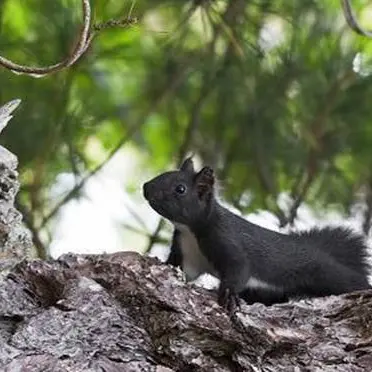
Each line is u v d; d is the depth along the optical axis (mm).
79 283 7293
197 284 8539
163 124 15266
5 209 7039
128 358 6883
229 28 12305
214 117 14141
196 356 6871
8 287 7297
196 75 14297
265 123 13430
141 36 13812
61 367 6738
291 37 13281
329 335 7285
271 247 9711
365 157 13641
